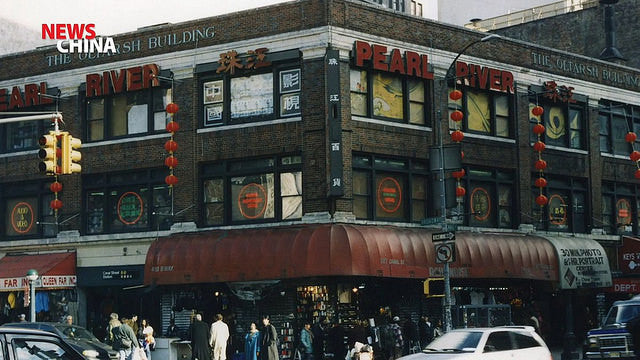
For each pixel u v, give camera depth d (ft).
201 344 92.12
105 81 120.16
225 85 113.50
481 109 124.16
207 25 114.73
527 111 128.98
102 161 120.78
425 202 116.06
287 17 109.81
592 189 137.59
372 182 110.42
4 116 127.85
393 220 112.37
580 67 138.10
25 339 37.32
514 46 128.06
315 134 106.93
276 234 105.60
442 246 92.38
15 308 124.47
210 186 114.52
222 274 106.73
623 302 93.91
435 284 95.09
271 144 109.70
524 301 126.93
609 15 160.15
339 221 105.50
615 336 89.97
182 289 112.16
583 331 137.18
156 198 118.01
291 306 107.24
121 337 88.89
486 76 122.52
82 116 122.83
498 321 102.27
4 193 128.67
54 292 122.93
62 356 38.27
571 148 135.74
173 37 116.88
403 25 114.42
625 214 144.46
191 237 111.45
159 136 117.08
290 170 109.60
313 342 102.32
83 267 121.39
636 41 167.32
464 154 120.06
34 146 127.13
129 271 117.39
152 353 100.83
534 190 129.70
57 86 124.26
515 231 125.49
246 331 109.29
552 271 122.52
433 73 116.98
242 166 112.68
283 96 110.22
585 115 138.41
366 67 110.63
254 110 111.86
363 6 110.73
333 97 106.11
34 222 126.52
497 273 115.55
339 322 106.32
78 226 121.70
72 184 122.52
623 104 145.18
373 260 102.37
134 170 119.03
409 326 104.58
